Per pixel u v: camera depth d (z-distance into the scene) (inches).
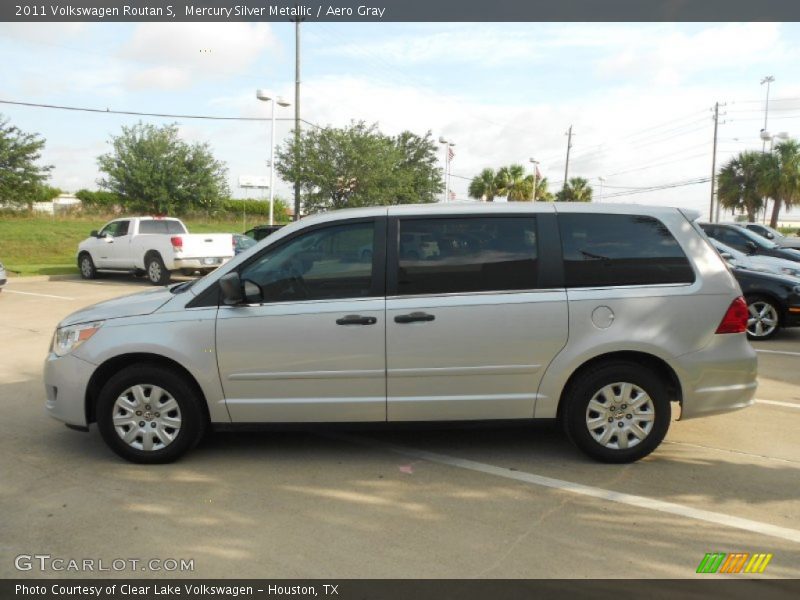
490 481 173.5
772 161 1462.8
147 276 789.2
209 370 179.8
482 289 178.7
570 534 144.3
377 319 176.7
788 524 149.2
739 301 182.1
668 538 142.5
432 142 1368.1
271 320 178.2
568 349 177.5
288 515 153.9
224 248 717.9
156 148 1139.3
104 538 142.9
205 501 161.5
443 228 181.6
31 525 148.7
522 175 2065.7
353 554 135.7
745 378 182.4
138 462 185.5
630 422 181.3
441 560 133.3
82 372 182.5
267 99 987.3
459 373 178.2
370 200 988.6
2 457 191.6
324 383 179.8
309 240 183.2
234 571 129.7
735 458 189.6
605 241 181.6
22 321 452.1
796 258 476.4
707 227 490.6
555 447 198.7
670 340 177.6
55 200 2018.9
